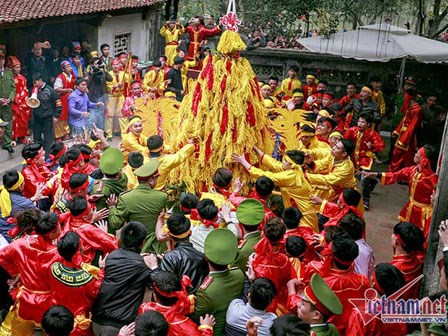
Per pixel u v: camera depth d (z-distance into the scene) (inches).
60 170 289.3
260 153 285.6
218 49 284.2
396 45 484.4
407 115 452.1
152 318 168.7
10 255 217.0
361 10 529.3
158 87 560.4
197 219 249.9
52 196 289.3
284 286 218.8
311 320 173.6
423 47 482.9
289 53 580.7
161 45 817.5
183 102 299.1
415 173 305.9
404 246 218.2
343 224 237.6
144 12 737.0
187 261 218.1
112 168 267.0
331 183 305.7
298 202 283.0
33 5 508.7
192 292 213.9
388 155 515.2
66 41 616.7
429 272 229.9
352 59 564.7
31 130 490.9
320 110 422.3
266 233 211.5
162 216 259.9
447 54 477.7
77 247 207.9
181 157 275.6
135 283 212.5
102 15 621.9
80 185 252.2
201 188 289.7
